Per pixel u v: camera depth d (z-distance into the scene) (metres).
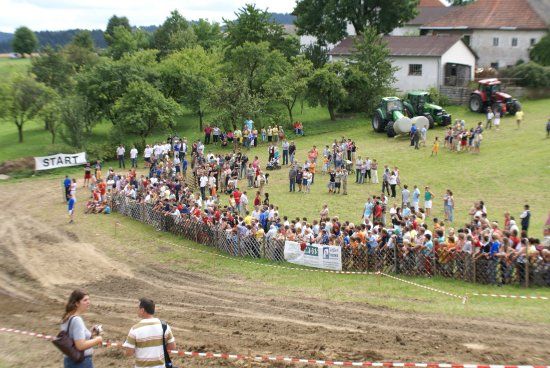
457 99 53.44
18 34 139.62
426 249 20.11
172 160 42.50
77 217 32.25
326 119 54.47
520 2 66.88
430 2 93.69
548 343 13.13
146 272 22.55
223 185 35.59
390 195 31.91
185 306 17.70
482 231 20.16
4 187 40.81
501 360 11.97
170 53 77.38
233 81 50.47
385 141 44.44
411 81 57.47
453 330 14.29
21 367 12.51
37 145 52.41
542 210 26.92
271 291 19.31
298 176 33.47
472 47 67.50
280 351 12.94
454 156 37.75
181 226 27.70
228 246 24.80
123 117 48.34
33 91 52.97
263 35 62.31
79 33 95.19
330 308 16.92
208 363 12.27
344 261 21.77
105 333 14.84
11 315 17.00
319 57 64.88
